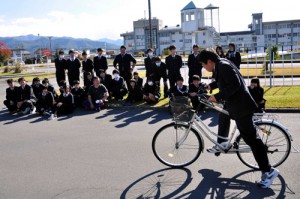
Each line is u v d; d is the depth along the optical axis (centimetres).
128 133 741
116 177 488
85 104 1038
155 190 440
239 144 486
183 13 3631
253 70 2070
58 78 1309
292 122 754
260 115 482
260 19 7988
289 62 2558
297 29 7800
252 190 428
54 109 985
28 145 682
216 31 3781
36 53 6925
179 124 509
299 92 1112
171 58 1132
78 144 671
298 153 546
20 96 1055
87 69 1283
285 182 445
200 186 447
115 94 1131
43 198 429
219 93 439
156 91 1067
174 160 522
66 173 512
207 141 634
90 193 438
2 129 841
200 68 1141
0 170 538
